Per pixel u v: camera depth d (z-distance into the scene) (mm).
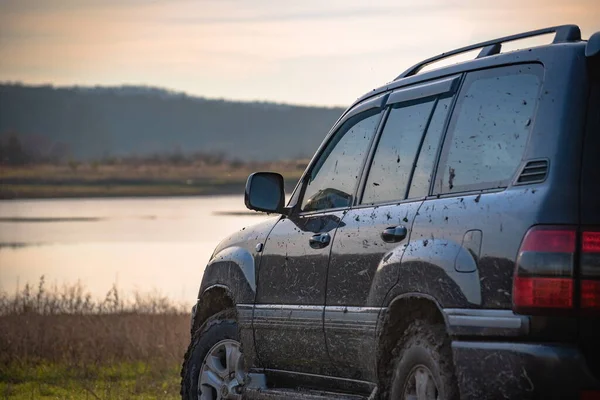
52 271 105625
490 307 12555
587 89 12531
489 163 13320
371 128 15938
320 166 16953
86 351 33156
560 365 11781
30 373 31578
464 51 14906
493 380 12383
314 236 16094
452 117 14219
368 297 14734
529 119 12914
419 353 13695
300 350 16328
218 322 18594
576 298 11906
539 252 12055
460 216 13281
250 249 17828
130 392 26875
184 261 125375
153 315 41094
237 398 18125
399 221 14398
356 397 15219
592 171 12227
